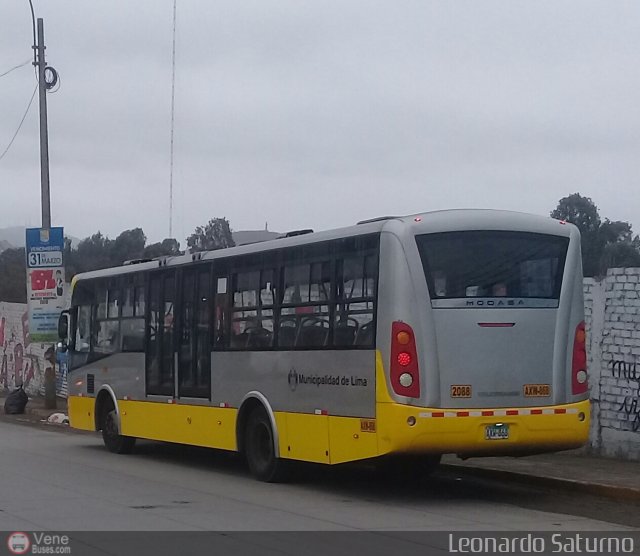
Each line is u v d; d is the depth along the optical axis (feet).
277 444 43.83
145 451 60.23
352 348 39.17
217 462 54.54
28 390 112.27
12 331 118.73
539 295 39.19
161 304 53.57
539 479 43.16
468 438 37.27
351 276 39.73
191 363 50.52
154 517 35.70
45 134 87.30
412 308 37.37
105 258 187.11
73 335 63.98
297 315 42.68
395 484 45.16
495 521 35.35
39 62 86.69
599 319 49.83
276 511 37.35
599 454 49.75
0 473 49.06
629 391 48.08
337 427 39.83
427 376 37.14
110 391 58.85
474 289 38.17
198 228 88.12
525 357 38.55
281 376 43.50
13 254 206.80
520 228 39.34
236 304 47.01
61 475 48.32
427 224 38.17
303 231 44.80
